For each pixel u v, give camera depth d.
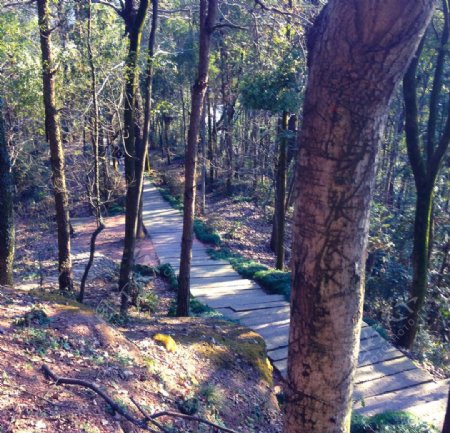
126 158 9.62
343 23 1.98
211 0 8.95
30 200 22.06
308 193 2.27
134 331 7.04
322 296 2.34
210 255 17.09
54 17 10.49
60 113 11.05
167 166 37.72
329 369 2.46
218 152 31.22
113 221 22.61
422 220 11.31
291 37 11.05
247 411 6.20
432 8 1.94
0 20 10.91
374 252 13.76
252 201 28.03
